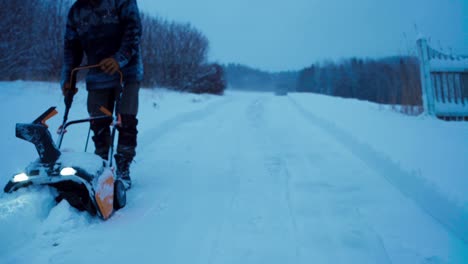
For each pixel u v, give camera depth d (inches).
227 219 103.4
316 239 91.3
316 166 159.2
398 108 328.2
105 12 121.0
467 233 89.4
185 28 796.0
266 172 151.3
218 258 82.1
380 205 112.9
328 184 133.6
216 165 164.1
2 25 365.7
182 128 276.7
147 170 155.6
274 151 191.5
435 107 272.2
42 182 95.2
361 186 130.8
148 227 97.7
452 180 109.3
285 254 84.0
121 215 105.7
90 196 95.9
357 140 183.0
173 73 761.0
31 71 415.2
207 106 458.0
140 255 82.9
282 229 96.9
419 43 277.4
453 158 136.1
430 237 92.0
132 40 117.0
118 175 126.4
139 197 121.1
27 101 264.8
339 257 82.7
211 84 912.9
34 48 412.8
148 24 693.3
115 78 124.5
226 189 129.6
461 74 276.4
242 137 238.8
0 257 80.5
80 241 88.8
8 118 212.4
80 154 101.4
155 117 290.7
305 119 326.3
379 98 375.2
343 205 112.9
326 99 524.4
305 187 130.6
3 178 125.1
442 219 100.2
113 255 82.7
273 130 266.5
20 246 85.0
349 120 254.2
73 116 242.1
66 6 471.5
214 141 223.6
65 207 96.5
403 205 112.7
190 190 128.6
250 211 109.0
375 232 94.9
